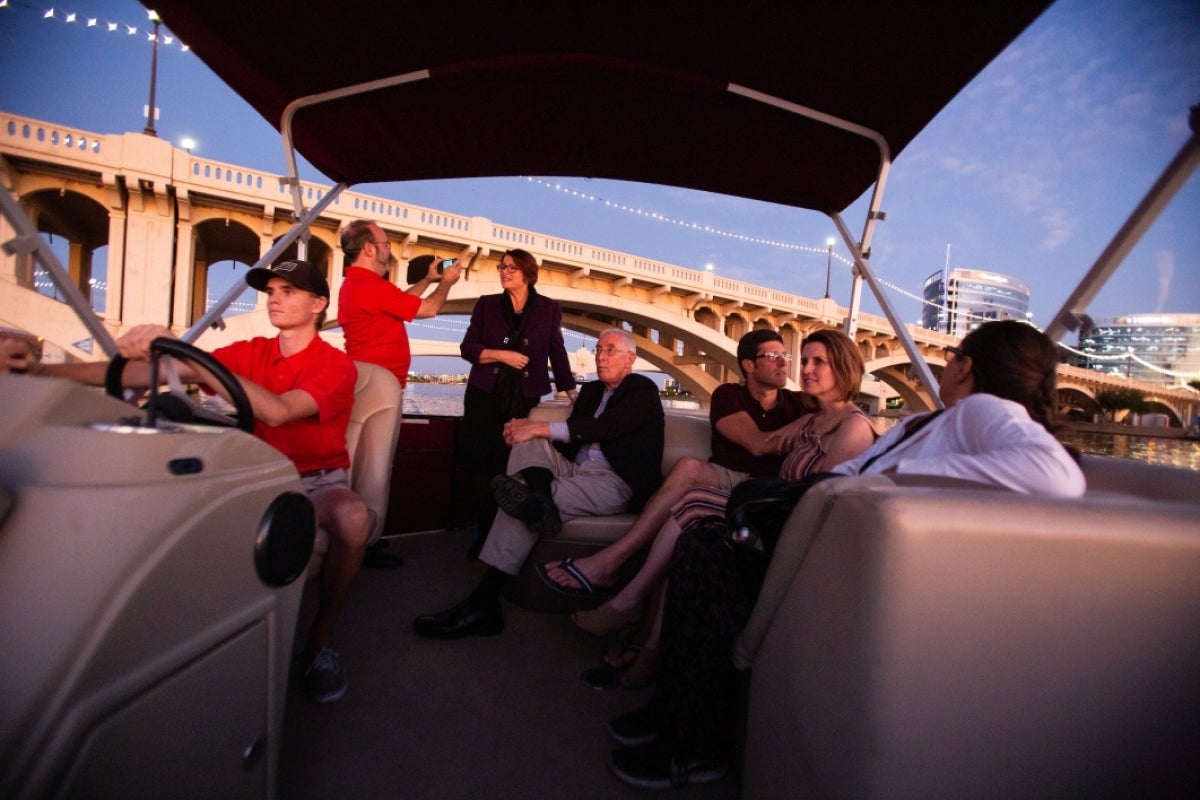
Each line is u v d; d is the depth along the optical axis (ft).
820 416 6.17
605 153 9.17
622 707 5.33
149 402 2.67
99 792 1.95
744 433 6.74
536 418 9.11
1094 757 2.48
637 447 7.35
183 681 2.34
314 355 5.51
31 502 1.99
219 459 2.64
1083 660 2.44
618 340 7.61
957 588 2.40
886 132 7.50
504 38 6.93
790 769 3.09
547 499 6.54
